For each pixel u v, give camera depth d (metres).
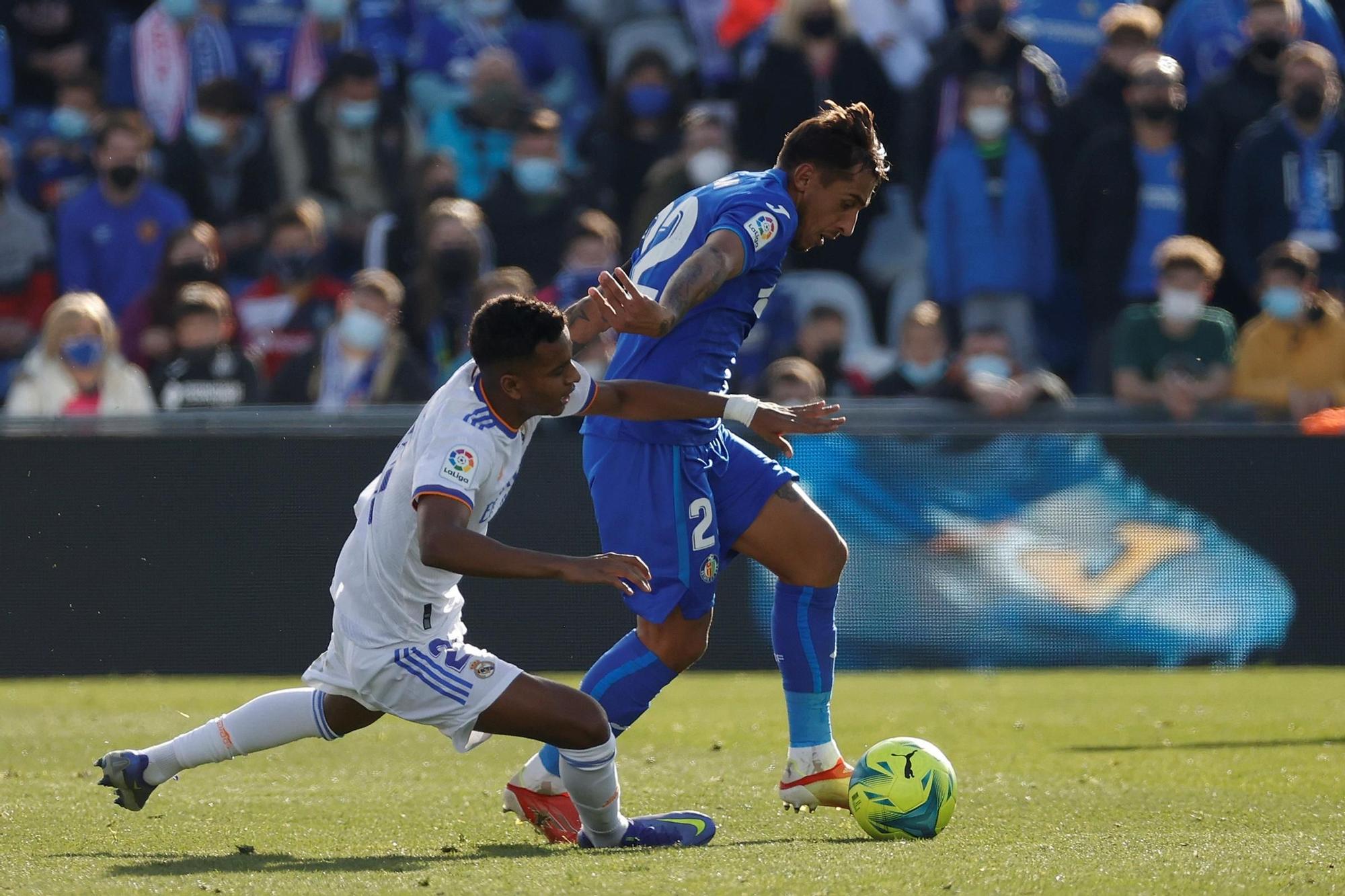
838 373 32.69
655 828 13.48
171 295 33.16
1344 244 34.91
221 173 37.28
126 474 27.03
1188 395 29.58
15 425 26.88
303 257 33.53
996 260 34.19
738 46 40.59
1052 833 13.79
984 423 28.19
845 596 28.17
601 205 36.50
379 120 36.72
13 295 35.50
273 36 40.59
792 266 36.44
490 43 40.47
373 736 21.94
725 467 15.18
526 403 12.48
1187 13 39.50
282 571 27.09
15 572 26.91
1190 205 35.16
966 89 34.62
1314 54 34.62
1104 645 28.30
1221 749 19.88
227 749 13.66
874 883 11.05
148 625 27.03
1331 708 23.91
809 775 15.23
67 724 22.38
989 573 28.25
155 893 10.88
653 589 14.70
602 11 42.78
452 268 32.19
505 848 13.41
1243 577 28.22
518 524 27.14
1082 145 35.06
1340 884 11.05
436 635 12.93
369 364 30.88
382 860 12.52
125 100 40.25
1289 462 28.22
